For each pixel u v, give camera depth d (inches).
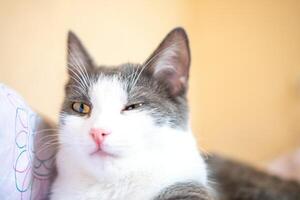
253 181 21.4
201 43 31.3
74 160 12.3
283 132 30.6
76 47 14.0
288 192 20.6
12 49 17.6
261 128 30.9
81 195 12.1
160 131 12.2
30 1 18.2
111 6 22.1
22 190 11.5
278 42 30.1
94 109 12.3
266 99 30.7
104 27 21.6
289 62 30.1
